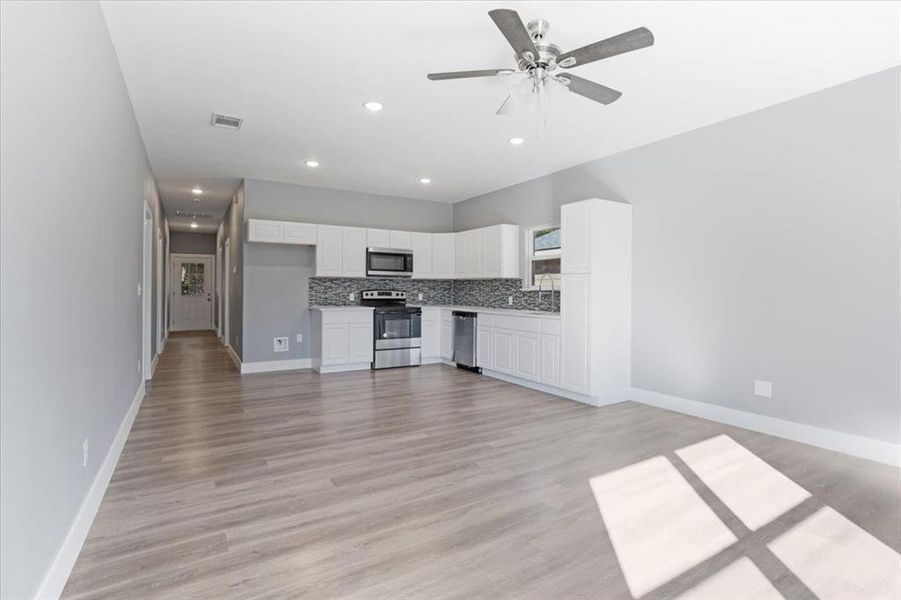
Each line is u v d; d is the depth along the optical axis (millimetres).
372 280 7133
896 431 3064
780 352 3643
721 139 4020
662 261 4496
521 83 3111
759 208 3768
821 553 2039
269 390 5156
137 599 1690
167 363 6938
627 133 4340
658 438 3580
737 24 2586
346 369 6434
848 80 3266
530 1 2396
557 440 3518
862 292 3221
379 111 3859
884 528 2246
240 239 6477
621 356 4730
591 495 2588
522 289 6297
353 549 2039
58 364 1748
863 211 3211
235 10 2496
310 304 6699
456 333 6672
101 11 2467
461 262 7043
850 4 2398
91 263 2299
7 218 1304
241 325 6340
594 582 1827
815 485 2729
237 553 1994
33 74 1498
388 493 2598
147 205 5164
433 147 4801
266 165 5504
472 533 2182
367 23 2615
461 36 2754
